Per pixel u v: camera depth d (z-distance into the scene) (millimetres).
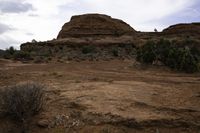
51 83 13828
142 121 7754
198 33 72562
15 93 8016
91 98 9938
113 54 48375
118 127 7602
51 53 50281
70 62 33750
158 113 8531
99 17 81062
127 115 8180
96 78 16062
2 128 7590
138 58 26797
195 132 7520
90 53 51656
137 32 79312
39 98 8414
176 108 9055
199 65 22750
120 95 10516
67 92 11047
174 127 7711
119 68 24250
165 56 24781
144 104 9375
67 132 7434
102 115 8195
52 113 8484
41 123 7746
